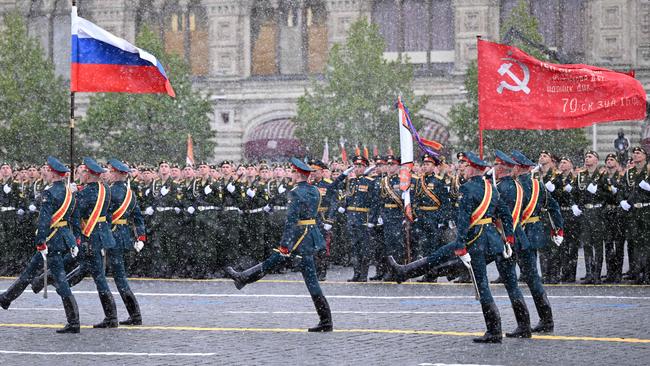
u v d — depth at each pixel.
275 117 150.88
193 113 136.38
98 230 38.62
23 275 39.81
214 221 62.19
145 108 135.12
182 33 153.75
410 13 146.88
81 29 47.72
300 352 33.03
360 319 41.09
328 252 67.31
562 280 57.06
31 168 65.94
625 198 55.31
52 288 54.62
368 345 34.38
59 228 37.84
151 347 34.25
